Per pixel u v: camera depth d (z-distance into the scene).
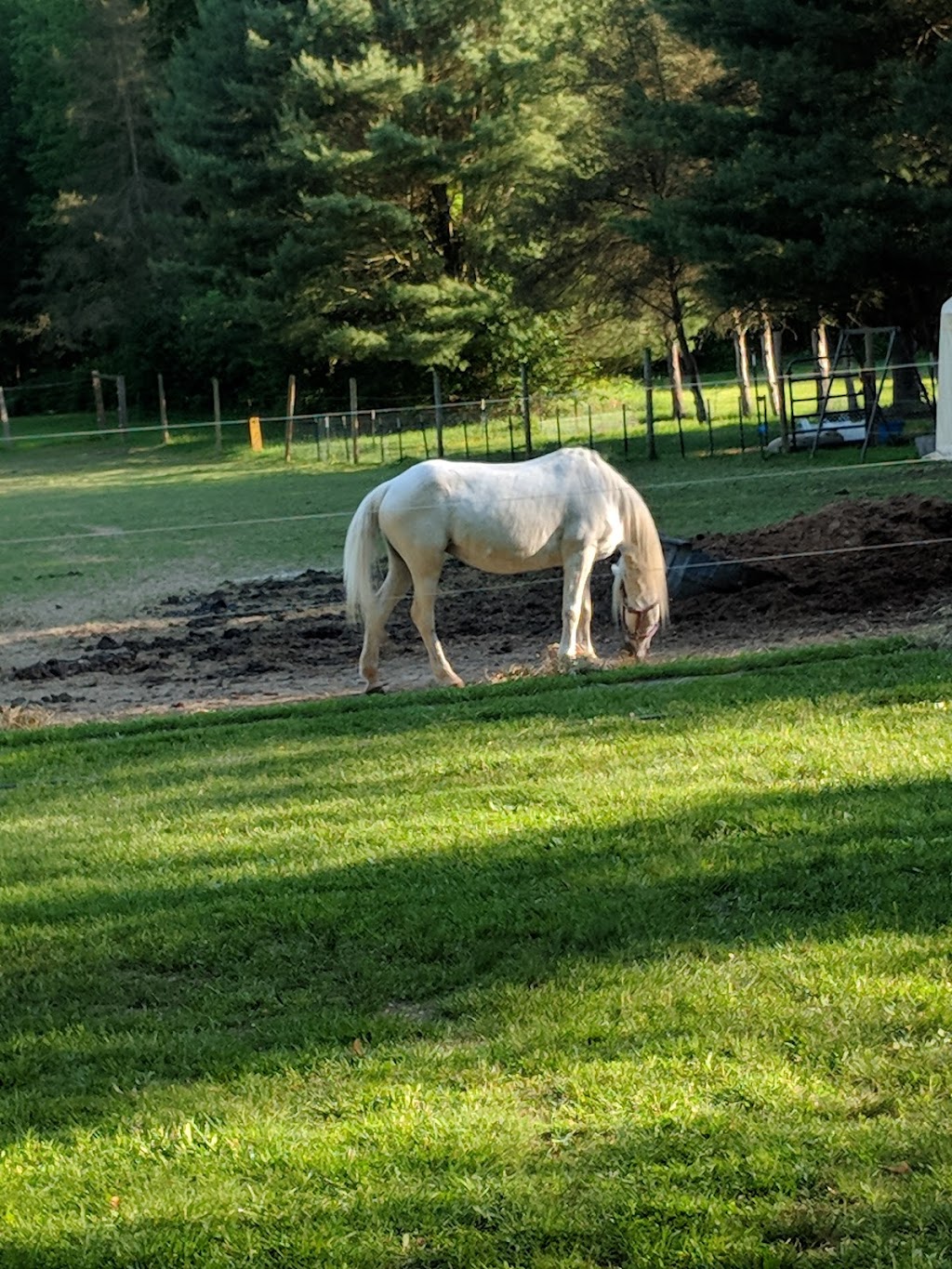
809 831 6.44
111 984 5.54
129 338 63.28
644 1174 3.82
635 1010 4.75
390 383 54.00
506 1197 3.78
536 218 43.97
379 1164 4.00
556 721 9.53
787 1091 4.14
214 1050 4.84
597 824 6.91
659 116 32.62
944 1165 3.73
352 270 50.41
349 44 49.38
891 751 7.70
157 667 14.80
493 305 49.28
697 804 7.02
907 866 5.85
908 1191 3.63
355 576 12.29
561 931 5.52
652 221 32.44
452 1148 4.02
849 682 9.71
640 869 6.12
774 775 7.47
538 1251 3.58
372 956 5.56
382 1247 3.65
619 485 12.30
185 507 32.22
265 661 14.64
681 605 14.40
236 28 50.94
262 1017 5.13
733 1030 4.54
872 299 31.30
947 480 23.81
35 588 20.81
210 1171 4.05
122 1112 4.46
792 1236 3.54
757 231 30.62
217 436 47.22
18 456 53.00
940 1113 3.97
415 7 48.66
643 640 12.51
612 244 43.31
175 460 46.94
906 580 13.84
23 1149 4.29
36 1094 4.66
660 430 41.56
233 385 61.91
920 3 28.56
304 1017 5.05
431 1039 4.78
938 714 8.48
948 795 6.78
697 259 31.12
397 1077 4.50
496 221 50.25
